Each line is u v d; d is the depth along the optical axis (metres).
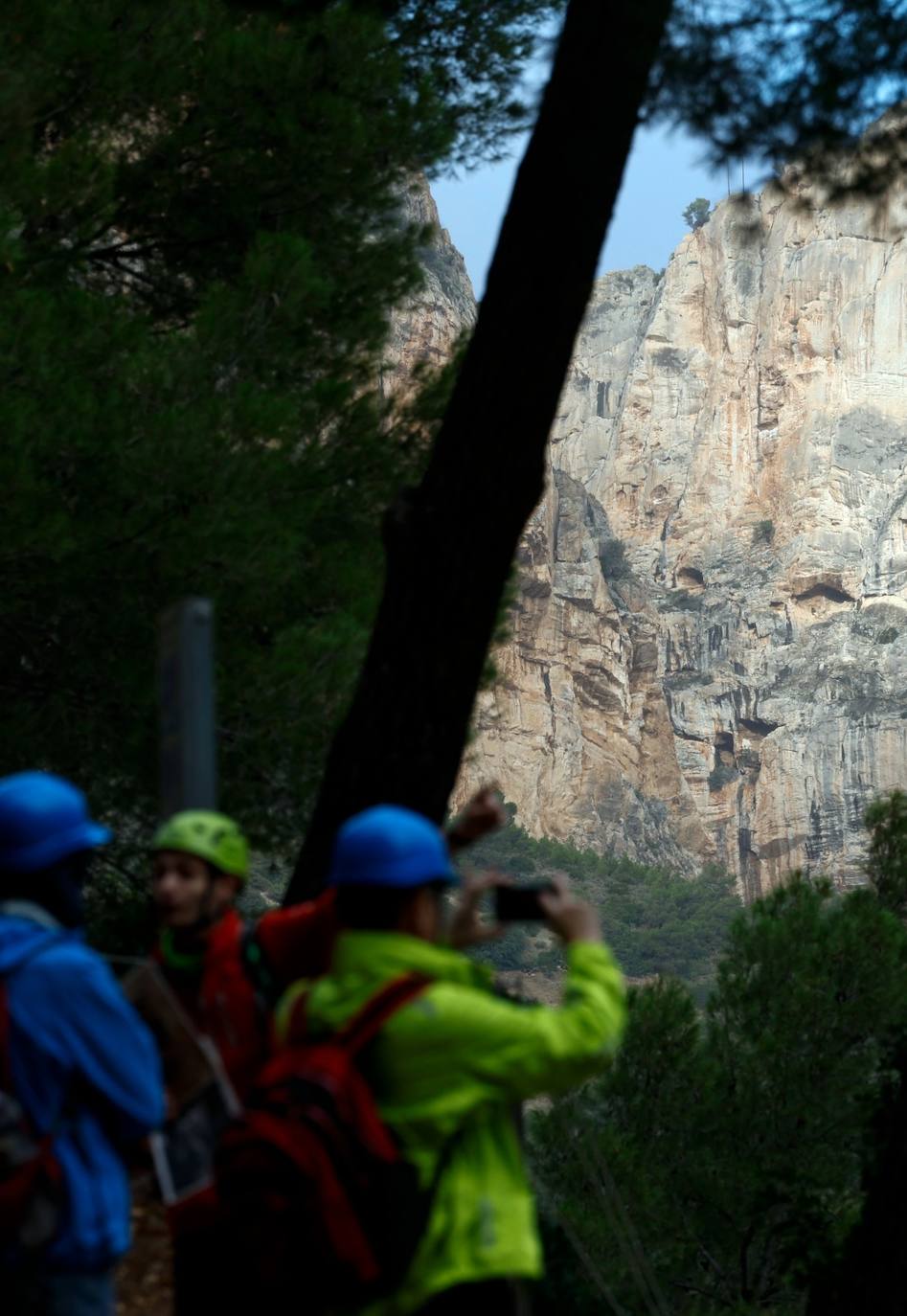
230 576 10.05
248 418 10.10
